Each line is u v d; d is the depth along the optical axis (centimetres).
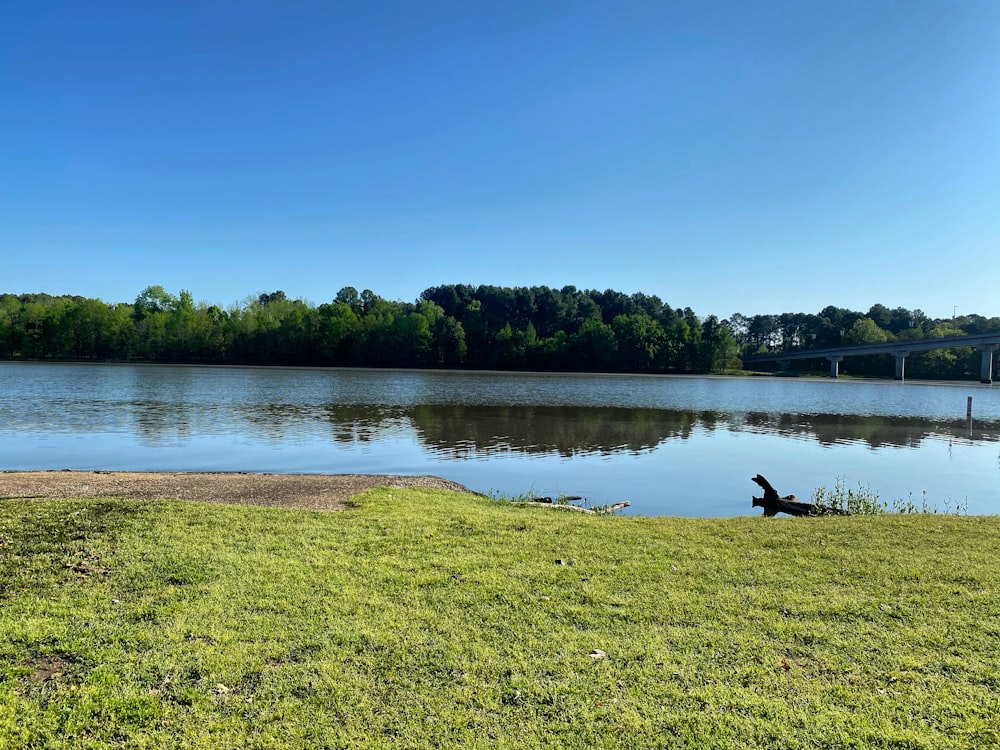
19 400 3912
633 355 11881
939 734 447
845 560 849
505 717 466
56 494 1330
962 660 554
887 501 1772
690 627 623
